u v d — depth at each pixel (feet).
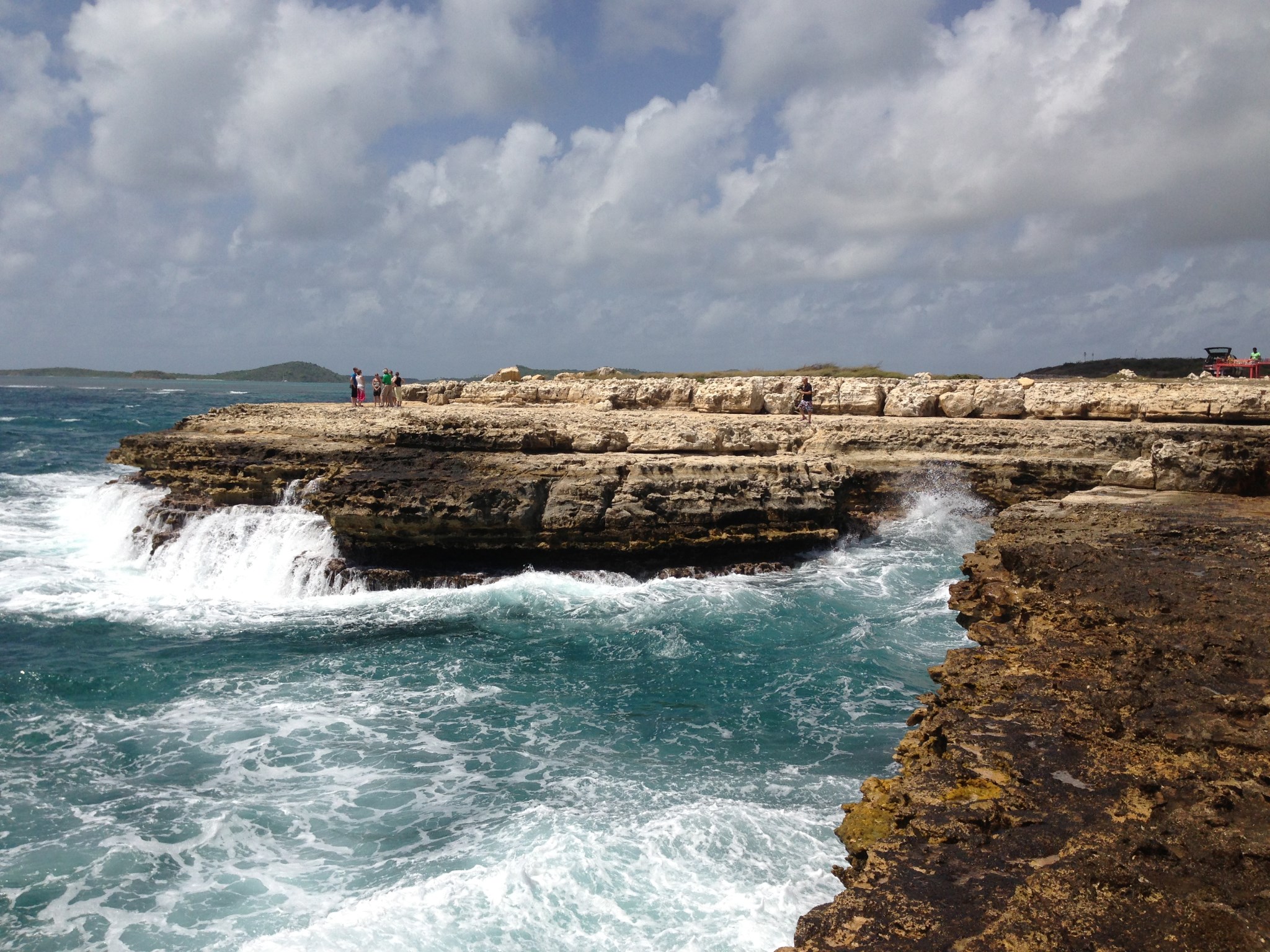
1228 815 20.12
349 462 88.58
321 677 56.54
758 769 43.80
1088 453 93.50
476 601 72.28
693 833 36.50
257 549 81.05
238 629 66.85
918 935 16.88
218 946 30.99
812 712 50.98
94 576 82.38
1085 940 16.29
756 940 29.68
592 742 47.14
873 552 86.33
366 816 39.55
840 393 120.78
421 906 31.91
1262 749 22.97
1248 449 60.75
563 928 30.76
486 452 87.35
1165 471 60.49
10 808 39.88
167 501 93.45
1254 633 30.58
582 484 78.18
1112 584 36.29
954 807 21.50
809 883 33.14
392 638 64.49
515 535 76.79
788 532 81.76
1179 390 108.17
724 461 85.20
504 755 45.52
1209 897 17.34
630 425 100.12
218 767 44.14
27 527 101.71
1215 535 43.88
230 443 96.02
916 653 60.18
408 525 75.72
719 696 53.36
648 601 71.51
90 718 49.85
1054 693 27.22
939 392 116.78
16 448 176.04
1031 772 22.70
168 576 82.58
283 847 37.22
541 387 138.41
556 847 35.63
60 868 35.47
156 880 34.81
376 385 138.31
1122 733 24.50
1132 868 18.35
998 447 95.96
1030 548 41.45
